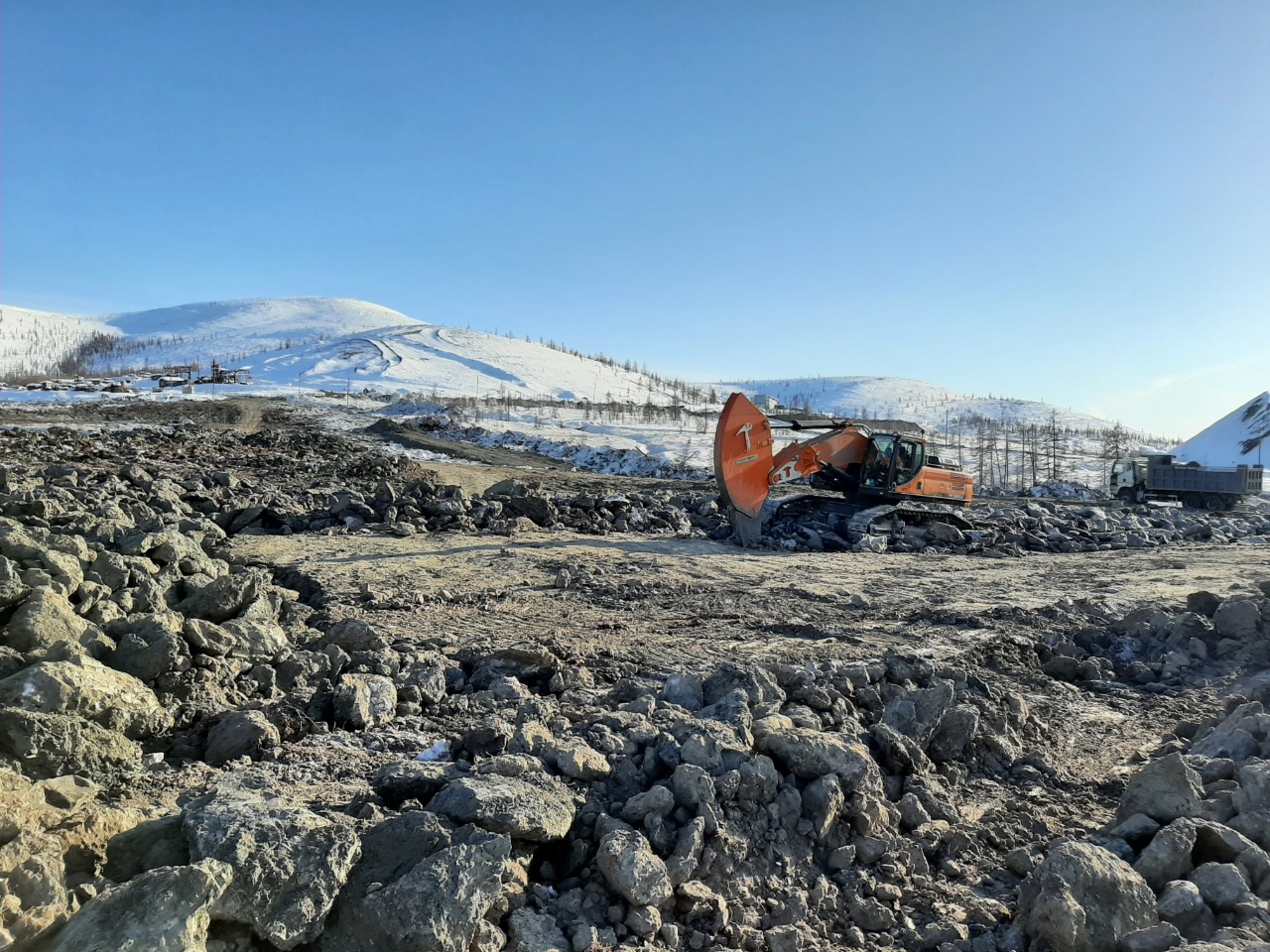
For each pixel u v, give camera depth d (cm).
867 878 493
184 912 321
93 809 420
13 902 329
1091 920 412
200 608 836
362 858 393
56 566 788
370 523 1705
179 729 611
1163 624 1034
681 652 919
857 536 1806
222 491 1884
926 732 661
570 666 814
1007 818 593
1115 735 774
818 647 953
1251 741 616
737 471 1708
